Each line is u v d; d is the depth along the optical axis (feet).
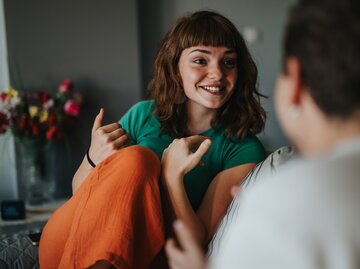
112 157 4.12
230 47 4.78
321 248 1.49
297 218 1.53
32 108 8.54
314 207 1.53
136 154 4.05
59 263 4.31
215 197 4.66
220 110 5.06
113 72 9.68
